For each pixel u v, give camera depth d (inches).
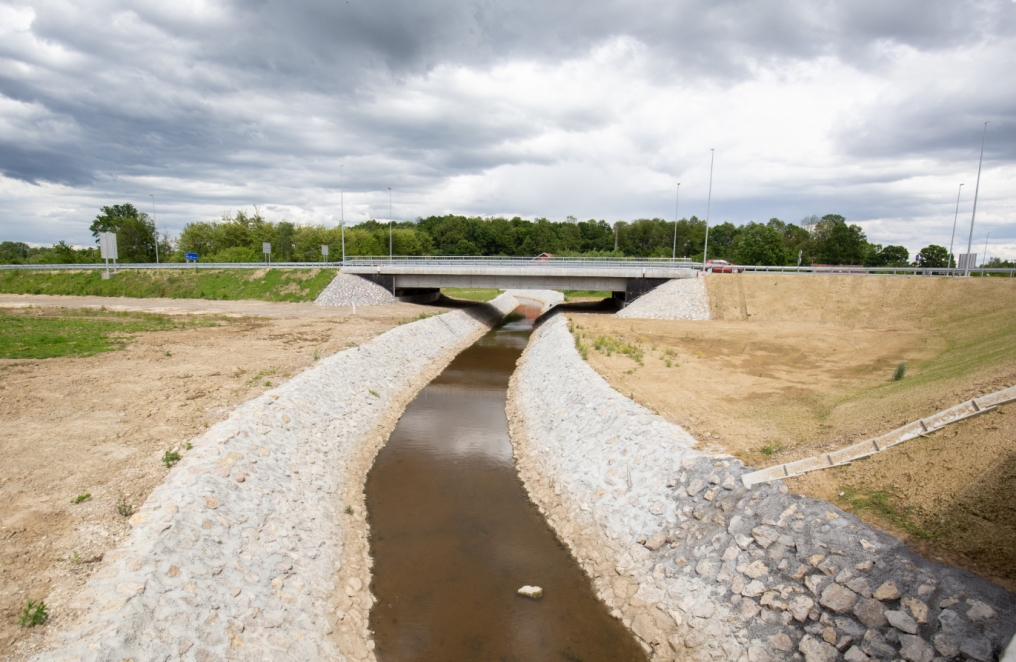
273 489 665.6
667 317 2057.1
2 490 561.9
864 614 435.5
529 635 531.8
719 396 970.7
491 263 2864.2
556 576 622.8
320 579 570.9
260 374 1040.8
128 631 390.9
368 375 1231.5
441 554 661.3
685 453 709.3
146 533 491.2
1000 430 532.4
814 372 1175.0
